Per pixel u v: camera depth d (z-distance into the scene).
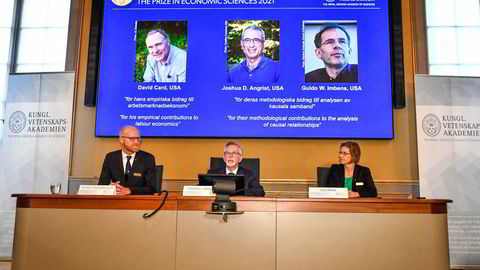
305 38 4.48
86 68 4.71
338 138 4.36
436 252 2.42
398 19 4.44
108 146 4.59
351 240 2.42
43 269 2.44
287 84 4.43
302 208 2.44
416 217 2.44
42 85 4.46
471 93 4.34
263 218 2.43
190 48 4.51
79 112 4.66
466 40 4.77
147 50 4.52
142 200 2.46
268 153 4.50
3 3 4.95
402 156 4.51
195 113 4.43
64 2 4.94
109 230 2.45
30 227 2.48
